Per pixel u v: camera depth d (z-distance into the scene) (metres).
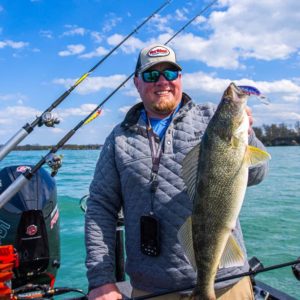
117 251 1.64
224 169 0.94
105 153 1.16
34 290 1.34
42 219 1.44
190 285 1.01
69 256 2.45
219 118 0.94
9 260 1.19
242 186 0.94
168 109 1.11
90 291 1.03
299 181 6.32
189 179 0.99
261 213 3.83
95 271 1.04
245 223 3.43
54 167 1.40
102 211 1.13
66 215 3.57
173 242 1.02
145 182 1.06
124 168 1.09
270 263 2.45
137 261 1.08
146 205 1.05
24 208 1.41
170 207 1.03
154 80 1.10
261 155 0.92
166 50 1.11
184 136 1.07
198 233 0.95
